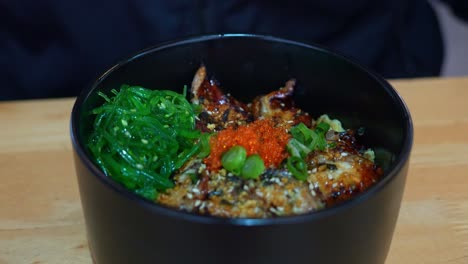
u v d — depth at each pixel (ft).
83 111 0.93
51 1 1.87
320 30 2.09
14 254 1.08
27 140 1.35
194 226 0.74
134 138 1.00
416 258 1.09
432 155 1.32
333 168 1.03
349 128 1.12
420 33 2.20
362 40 2.09
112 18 1.93
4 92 2.04
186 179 0.98
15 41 1.97
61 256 1.08
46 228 1.14
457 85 1.55
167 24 1.92
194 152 1.01
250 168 0.94
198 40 1.11
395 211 0.86
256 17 1.98
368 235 0.82
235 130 1.05
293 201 0.92
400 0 2.07
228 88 1.21
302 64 1.13
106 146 0.99
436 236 1.13
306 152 1.04
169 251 0.79
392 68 2.21
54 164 1.29
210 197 0.93
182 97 1.10
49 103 1.47
